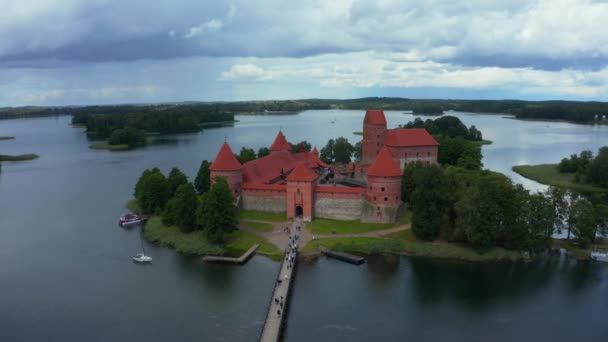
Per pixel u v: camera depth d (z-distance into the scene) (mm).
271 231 114812
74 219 134250
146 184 136875
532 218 103312
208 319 76875
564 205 108750
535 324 75938
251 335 71938
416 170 122812
